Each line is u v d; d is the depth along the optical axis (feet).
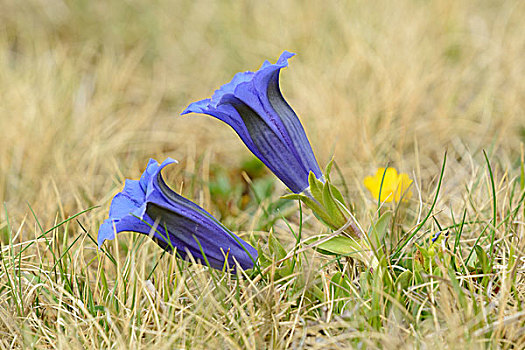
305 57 23.89
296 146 10.93
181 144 19.70
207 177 17.15
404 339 10.27
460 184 16.30
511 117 18.85
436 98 20.90
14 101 20.85
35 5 27.94
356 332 10.16
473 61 22.59
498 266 11.44
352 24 24.41
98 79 23.43
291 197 11.05
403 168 17.58
